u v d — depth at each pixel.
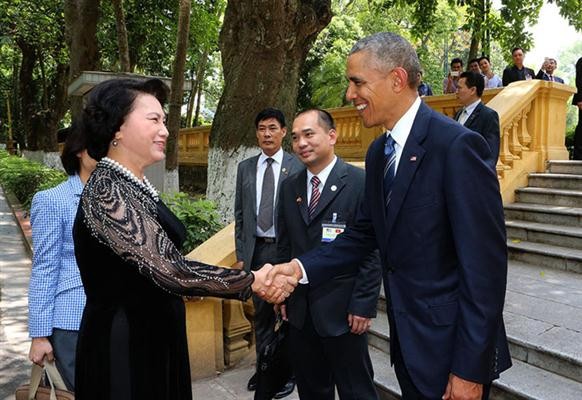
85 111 1.64
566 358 2.85
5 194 13.45
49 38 15.37
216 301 3.54
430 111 1.74
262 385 2.60
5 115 29.56
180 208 4.07
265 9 4.95
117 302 1.57
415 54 1.75
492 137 4.27
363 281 2.37
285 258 2.73
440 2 19.64
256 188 3.37
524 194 5.95
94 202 1.54
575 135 7.06
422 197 1.67
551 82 6.27
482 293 1.55
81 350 1.64
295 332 2.51
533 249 4.80
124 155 1.66
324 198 2.47
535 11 11.59
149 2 13.58
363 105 1.78
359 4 23.38
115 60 15.57
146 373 1.60
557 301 3.74
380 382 3.14
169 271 1.51
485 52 12.00
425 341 1.70
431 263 1.69
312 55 19.58
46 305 2.14
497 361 1.73
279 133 3.31
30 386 2.18
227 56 5.36
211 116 32.69
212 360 3.50
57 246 2.18
